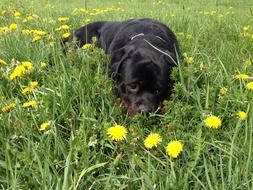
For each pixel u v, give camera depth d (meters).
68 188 0.60
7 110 0.79
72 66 1.03
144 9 2.99
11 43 1.25
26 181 0.64
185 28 1.78
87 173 0.65
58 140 0.71
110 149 0.75
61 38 1.39
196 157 0.64
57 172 0.65
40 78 1.00
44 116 0.80
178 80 0.97
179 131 0.75
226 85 0.96
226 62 1.15
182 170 0.65
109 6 3.40
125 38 1.26
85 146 0.69
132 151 0.70
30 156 0.68
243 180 0.62
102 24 1.57
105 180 0.66
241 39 1.54
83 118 0.79
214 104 0.87
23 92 0.88
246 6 3.70
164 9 3.00
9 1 2.72
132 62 1.03
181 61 1.12
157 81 1.00
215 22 1.95
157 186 0.62
